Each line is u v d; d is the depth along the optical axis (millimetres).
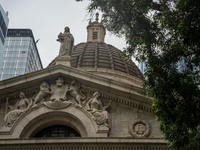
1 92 26141
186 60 18609
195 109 17062
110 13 21328
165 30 19562
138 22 20359
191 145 18031
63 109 25406
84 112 25094
